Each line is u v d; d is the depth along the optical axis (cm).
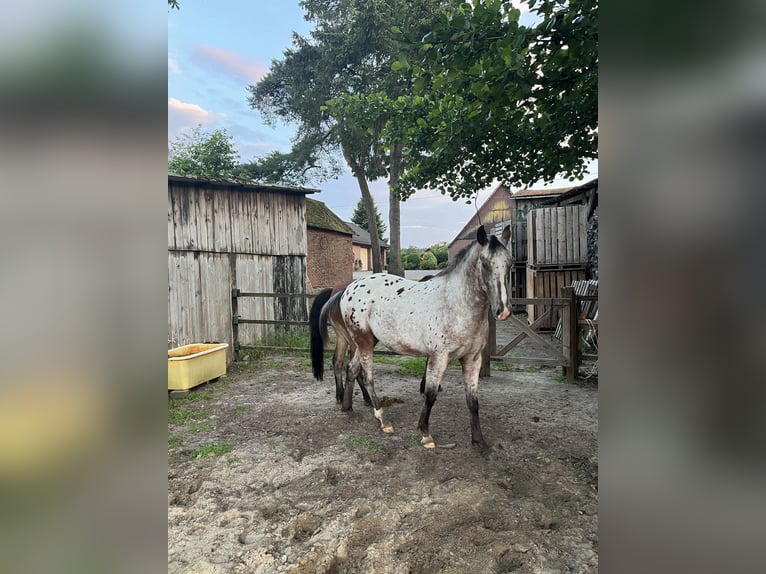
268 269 644
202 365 430
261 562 170
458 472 238
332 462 257
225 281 574
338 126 1324
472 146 317
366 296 311
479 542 178
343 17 1366
